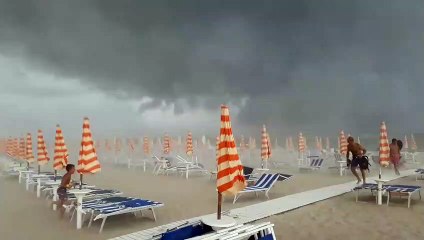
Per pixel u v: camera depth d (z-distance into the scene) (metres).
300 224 6.32
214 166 18.84
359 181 10.94
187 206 8.00
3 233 5.71
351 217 6.81
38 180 9.39
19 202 8.53
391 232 5.74
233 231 3.72
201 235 3.75
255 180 10.84
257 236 3.91
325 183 11.84
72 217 6.57
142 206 6.33
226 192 3.95
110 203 6.60
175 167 15.42
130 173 16.31
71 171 7.23
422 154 23.86
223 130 4.03
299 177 13.87
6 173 14.61
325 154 22.53
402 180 12.31
